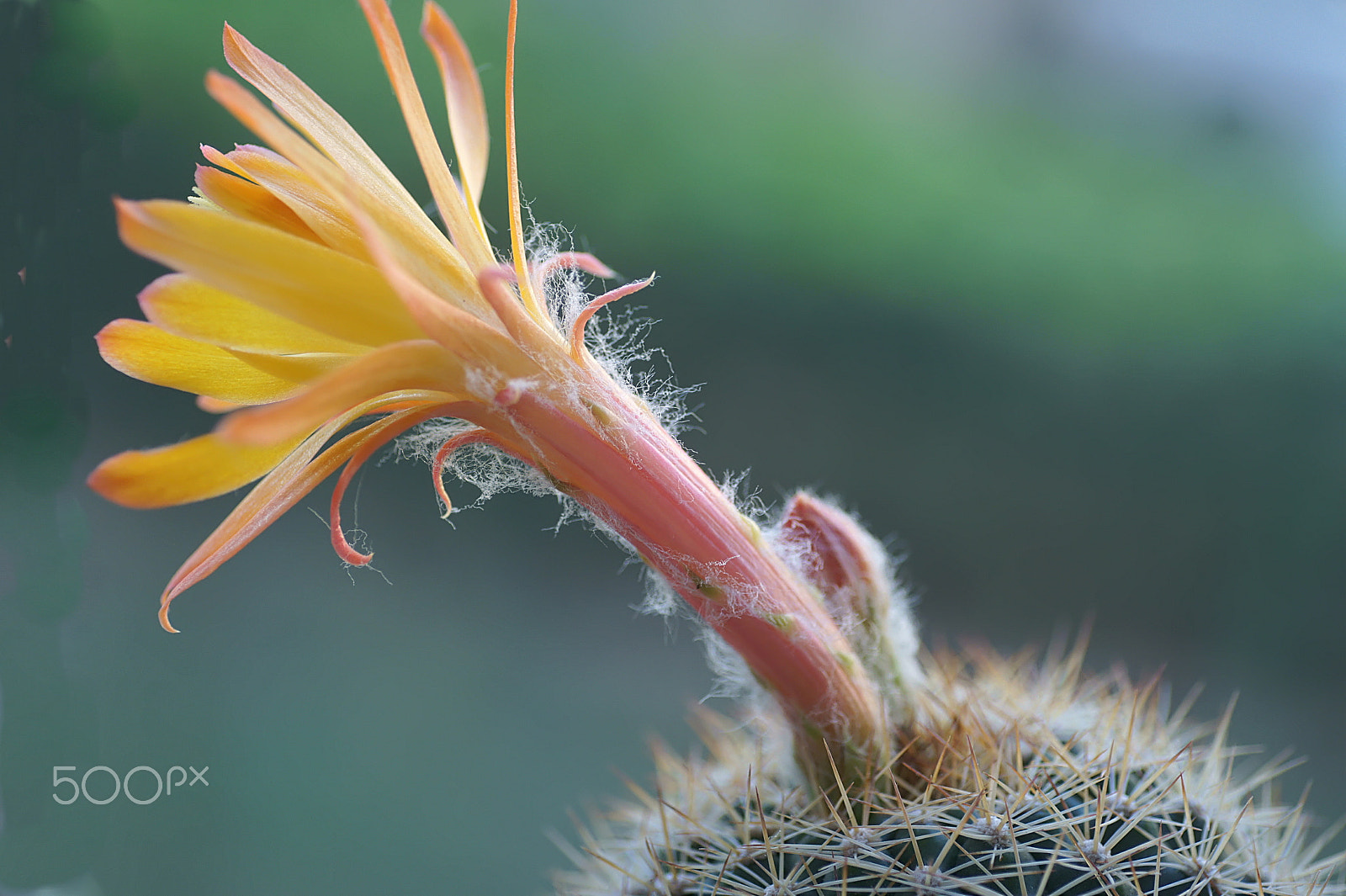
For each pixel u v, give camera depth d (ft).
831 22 2.28
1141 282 1.98
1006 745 0.69
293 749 1.37
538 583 1.81
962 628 1.86
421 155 0.64
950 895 0.66
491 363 0.64
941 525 1.96
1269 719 1.64
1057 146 2.21
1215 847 0.68
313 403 0.61
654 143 2.02
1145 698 0.72
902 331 1.99
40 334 0.78
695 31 2.18
